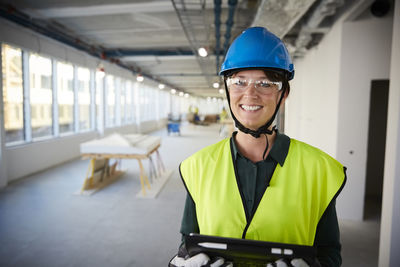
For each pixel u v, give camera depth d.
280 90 0.71
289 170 0.75
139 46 7.05
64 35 5.61
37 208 3.40
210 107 34.22
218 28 4.43
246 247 0.61
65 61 6.31
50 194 3.94
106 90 9.30
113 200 3.73
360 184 3.10
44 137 5.83
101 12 4.14
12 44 4.58
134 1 3.82
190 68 10.52
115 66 9.35
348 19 2.88
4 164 4.30
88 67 7.48
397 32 1.75
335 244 0.75
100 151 3.92
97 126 8.45
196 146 8.89
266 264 0.62
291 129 5.68
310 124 4.21
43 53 5.46
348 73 2.98
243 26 5.21
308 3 2.29
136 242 2.59
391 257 1.82
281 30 3.07
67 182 4.57
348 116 3.02
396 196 1.79
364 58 2.93
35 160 5.24
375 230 2.92
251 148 0.78
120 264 2.22
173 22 4.88
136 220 3.09
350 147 3.05
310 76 4.25
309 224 0.72
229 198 0.74
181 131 14.55
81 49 6.23
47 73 5.91
